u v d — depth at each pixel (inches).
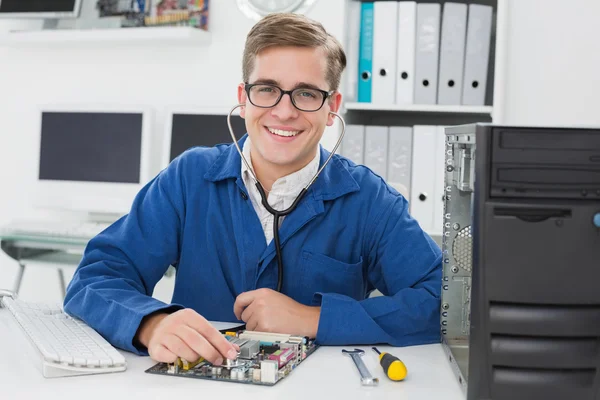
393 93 93.1
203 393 31.8
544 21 96.7
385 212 50.2
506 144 31.0
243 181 49.7
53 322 42.7
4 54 120.1
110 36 106.7
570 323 31.1
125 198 103.1
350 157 94.0
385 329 42.4
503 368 31.5
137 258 49.0
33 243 92.1
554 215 31.0
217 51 109.0
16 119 120.0
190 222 50.9
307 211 48.4
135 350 38.3
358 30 93.6
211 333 35.9
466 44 91.6
